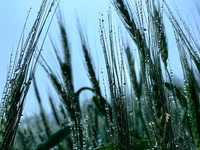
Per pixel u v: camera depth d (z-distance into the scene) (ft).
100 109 2.21
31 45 1.47
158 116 1.49
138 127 2.27
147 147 1.81
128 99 1.63
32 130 2.59
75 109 2.01
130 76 2.36
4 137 1.40
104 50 1.53
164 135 1.47
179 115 1.57
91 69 2.28
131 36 1.65
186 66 1.66
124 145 1.53
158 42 1.55
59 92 2.04
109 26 1.52
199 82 1.71
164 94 1.51
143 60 1.56
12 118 1.41
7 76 1.45
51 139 1.95
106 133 2.40
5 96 1.43
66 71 2.13
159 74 1.51
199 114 1.57
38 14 1.49
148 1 1.60
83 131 2.03
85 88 2.23
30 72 1.47
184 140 1.53
